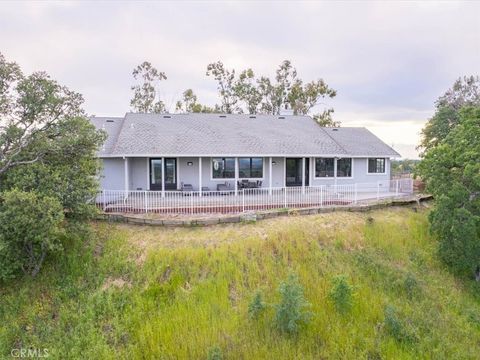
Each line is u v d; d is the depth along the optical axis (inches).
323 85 1472.7
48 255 396.8
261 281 359.9
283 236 430.3
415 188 823.1
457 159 439.5
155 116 818.2
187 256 380.8
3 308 335.0
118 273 375.2
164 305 325.4
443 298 391.5
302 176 707.4
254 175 723.4
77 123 423.5
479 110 477.4
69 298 348.8
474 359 306.3
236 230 450.6
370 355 288.7
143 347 284.4
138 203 523.5
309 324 301.4
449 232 448.5
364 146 829.2
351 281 373.7
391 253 458.0
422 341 309.6
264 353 274.8
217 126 788.6
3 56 379.2
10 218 332.8
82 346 292.2
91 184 425.7
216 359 262.2
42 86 395.2
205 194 609.9
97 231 453.7
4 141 388.2
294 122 891.4
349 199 603.5
